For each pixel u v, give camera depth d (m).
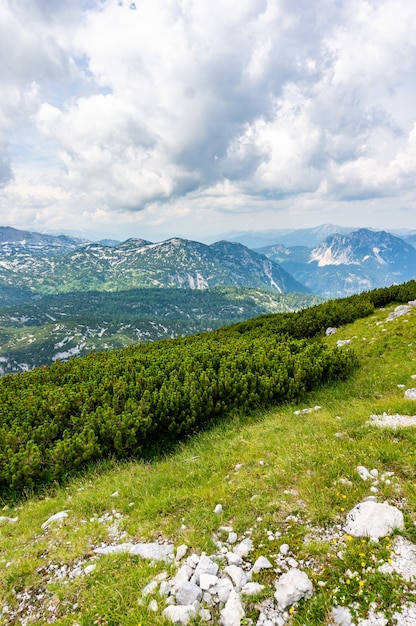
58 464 10.77
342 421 10.61
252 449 9.84
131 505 8.16
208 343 22.88
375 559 5.19
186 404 13.20
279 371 15.16
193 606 4.88
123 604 5.12
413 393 12.43
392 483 6.88
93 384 15.29
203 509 7.13
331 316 26.97
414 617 4.28
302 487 7.18
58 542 7.19
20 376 19.16
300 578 4.96
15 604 5.71
